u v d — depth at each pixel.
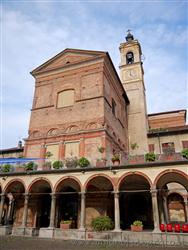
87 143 25.28
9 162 25.97
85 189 20.28
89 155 24.50
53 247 14.40
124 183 22.92
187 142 32.50
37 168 23.88
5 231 21.42
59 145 26.61
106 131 25.44
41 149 27.39
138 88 41.28
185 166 18.12
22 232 21.16
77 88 29.20
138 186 23.97
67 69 31.11
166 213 23.69
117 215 18.70
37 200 24.59
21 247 14.18
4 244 15.30
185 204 27.28
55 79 31.39
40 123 29.31
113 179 19.81
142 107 39.25
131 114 39.22
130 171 19.53
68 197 24.75
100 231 18.61
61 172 21.81
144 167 19.28
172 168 18.41
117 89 34.59
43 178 22.23
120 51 46.62
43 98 30.95
